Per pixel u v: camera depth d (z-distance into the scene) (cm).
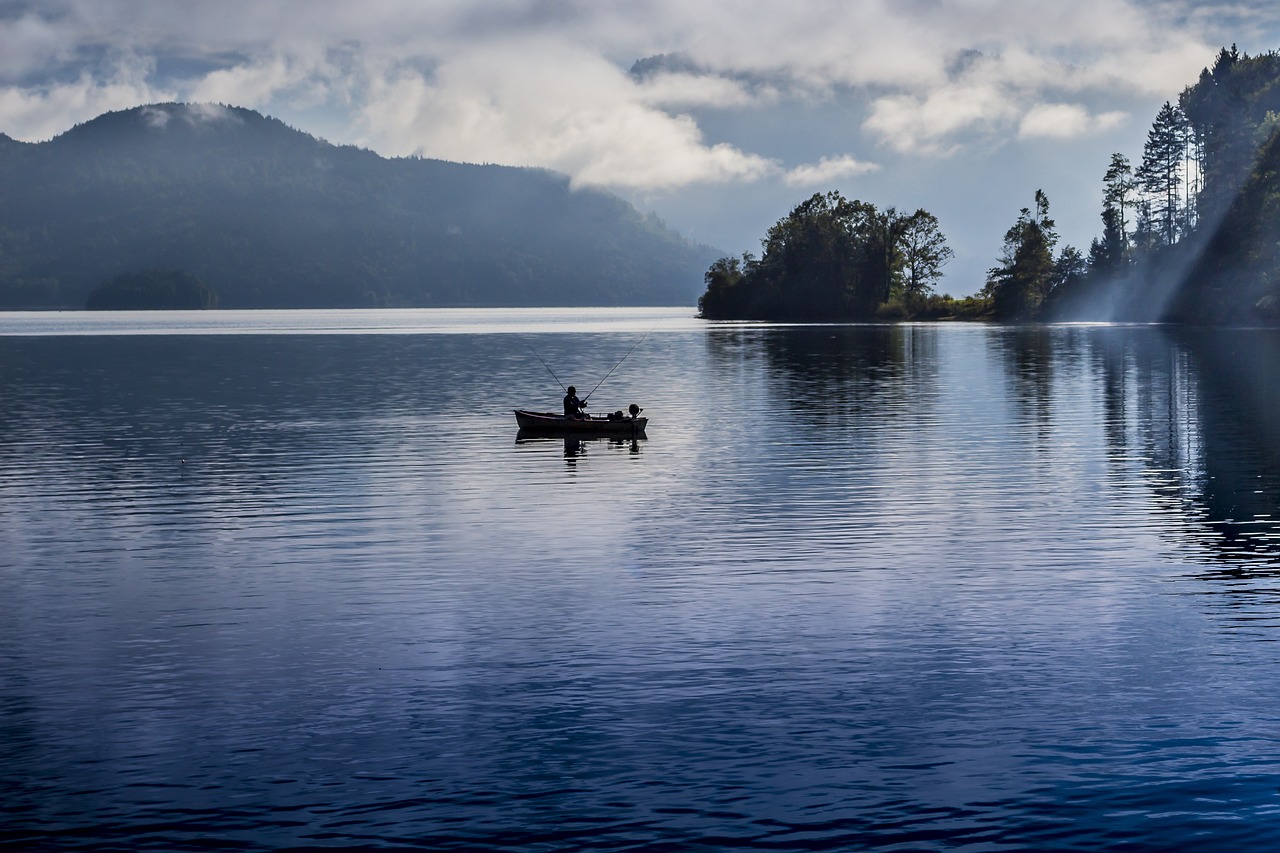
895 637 1798
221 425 4769
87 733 1462
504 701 1550
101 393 6359
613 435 4356
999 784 1298
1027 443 3997
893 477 3300
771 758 1370
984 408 5206
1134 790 1281
